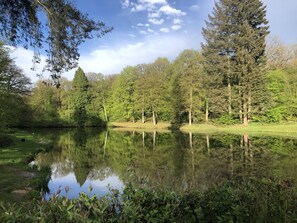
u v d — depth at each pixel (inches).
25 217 127.8
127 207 140.5
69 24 231.6
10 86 1029.2
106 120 2491.4
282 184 181.3
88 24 237.1
